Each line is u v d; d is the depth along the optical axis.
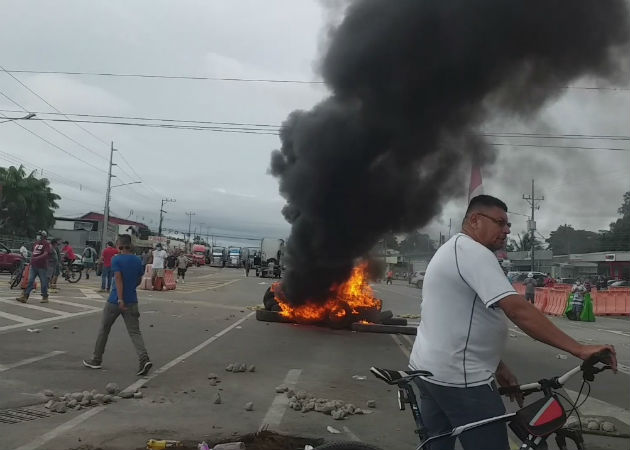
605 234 72.12
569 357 11.04
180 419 5.65
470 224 3.04
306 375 8.12
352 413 6.13
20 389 6.46
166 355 9.12
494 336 2.79
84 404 5.96
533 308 2.58
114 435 5.06
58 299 16.17
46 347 9.08
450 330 2.78
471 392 2.73
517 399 2.89
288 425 5.61
